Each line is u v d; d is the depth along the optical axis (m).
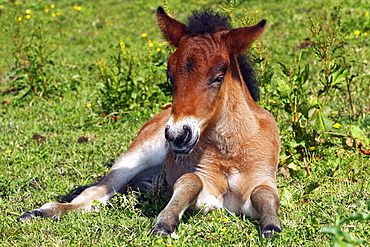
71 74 20.00
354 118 13.12
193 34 8.13
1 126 15.10
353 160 10.37
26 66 20.20
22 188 10.38
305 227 7.69
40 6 34.12
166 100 15.42
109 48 24.97
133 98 15.66
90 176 11.09
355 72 16.78
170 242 7.25
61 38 27.78
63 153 12.65
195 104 7.63
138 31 27.69
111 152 12.55
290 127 12.30
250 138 8.73
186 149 7.53
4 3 34.66
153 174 10.71
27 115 16.12
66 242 7.54
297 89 11.05
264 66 12.18
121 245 7.34
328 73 10.80
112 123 14.88
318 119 10.26
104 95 15.75
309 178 9.94
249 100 9.21
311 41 21.44
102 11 32.53
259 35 8.05
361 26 22.06
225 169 8.84
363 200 8.55
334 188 9.27
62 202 9.73
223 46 8.12
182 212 8.02
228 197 8.98
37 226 8.09
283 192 8.87
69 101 17.41
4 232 7.95
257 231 7.63
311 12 25.80
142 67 18.42
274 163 8.89
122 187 10.17
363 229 7.45
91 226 8.12
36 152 12.70
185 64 7.74
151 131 10.67
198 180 8.61
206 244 7.23
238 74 8.78
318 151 10.85
